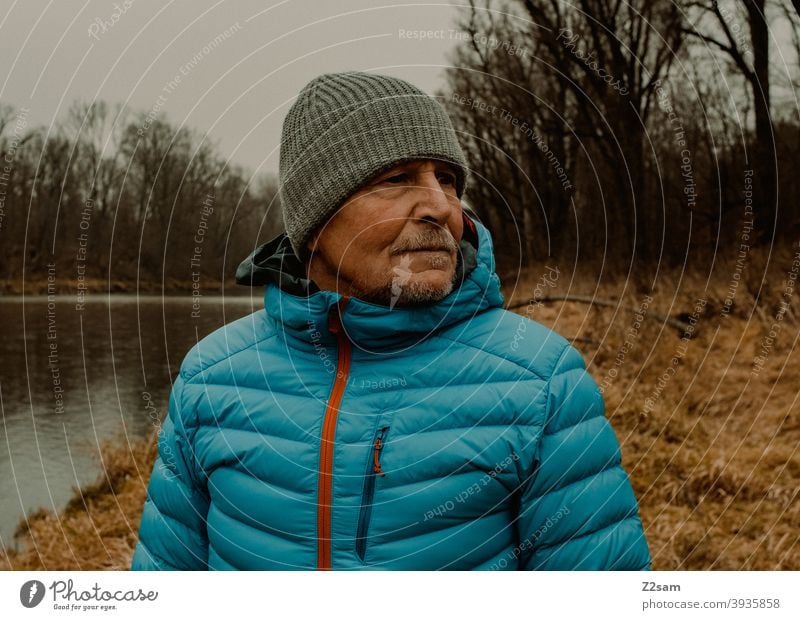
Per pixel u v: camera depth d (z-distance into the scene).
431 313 1.32
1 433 5.66
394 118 1.30
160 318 9.86
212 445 1.41
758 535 3.37
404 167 1.30
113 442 5.26
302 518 1.30
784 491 3.61
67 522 4.27
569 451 1.25
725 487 3.81
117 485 4.72
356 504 1.27
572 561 1.25
